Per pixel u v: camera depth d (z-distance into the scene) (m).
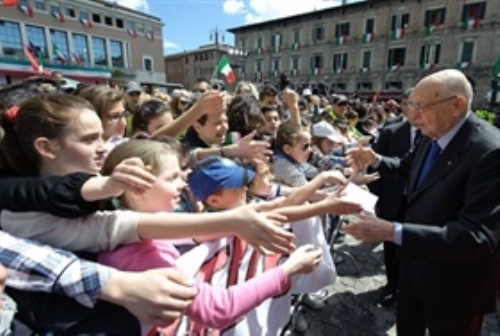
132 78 36.03
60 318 0.72
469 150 1.42
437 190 1.52
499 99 20.45
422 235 1.38
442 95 1.44
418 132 2.72
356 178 1.99
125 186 0.68
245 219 0.78
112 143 1.94
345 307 2.61
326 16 29.25
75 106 0.84
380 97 26.17
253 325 1.32
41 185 0.71
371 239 1.47
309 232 1.71
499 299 2.23
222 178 1.22
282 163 2.22
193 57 47.84
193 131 2.21
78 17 31.09
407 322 1.86
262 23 33.69
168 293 0.70
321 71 30.19
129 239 0.81
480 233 1.33
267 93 4.22
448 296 1.58
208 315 0.89
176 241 1.17
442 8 23.28
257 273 1.33
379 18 26.19
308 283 1.78
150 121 2.34
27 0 27.39
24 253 0.73
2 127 0.85
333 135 3.48
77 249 0.79
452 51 23.12
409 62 25.09
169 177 0.98
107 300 0.71
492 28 21.38
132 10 36.25
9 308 1.84
